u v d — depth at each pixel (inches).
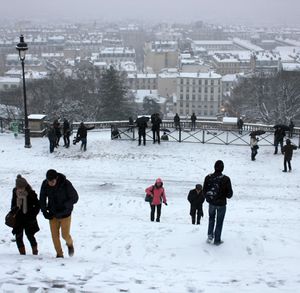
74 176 831.1
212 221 427.2
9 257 350.9
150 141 1074.1
